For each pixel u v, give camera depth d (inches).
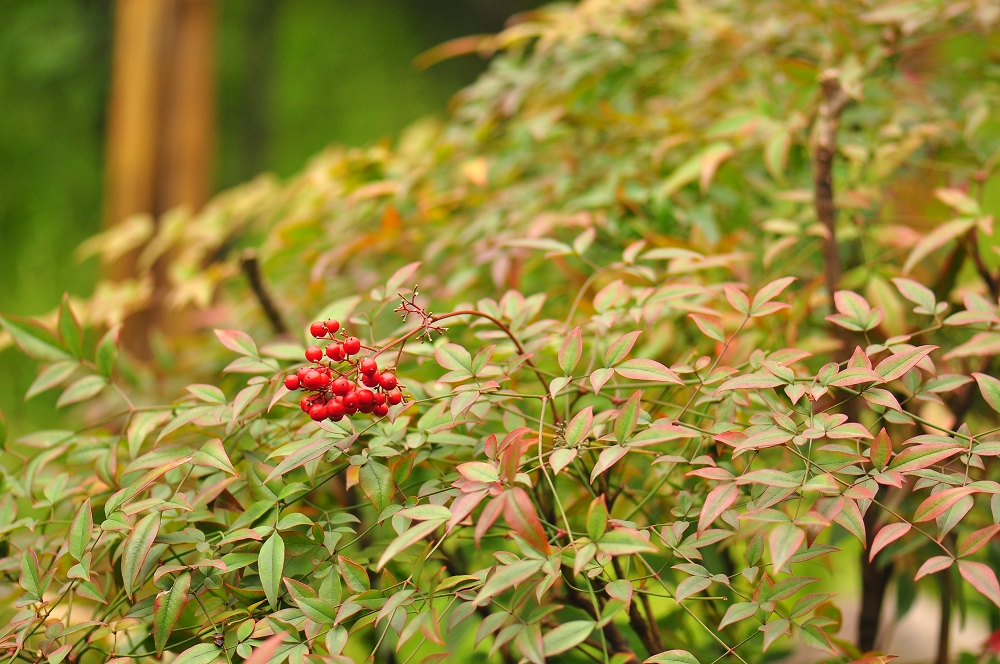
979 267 50.8
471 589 45.1
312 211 64.0
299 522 45.1
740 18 65.7
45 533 49.0
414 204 62.2
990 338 46.7
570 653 49.3
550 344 49.0
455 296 58.0
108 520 44.8
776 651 53.7
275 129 218.8
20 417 141.5
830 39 55.9
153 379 64.6
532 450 46.4
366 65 245.8
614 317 47.7
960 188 55.1
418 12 257.6
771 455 50.9
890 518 49.6
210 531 47.1
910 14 53.2
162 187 98.0
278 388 46.8
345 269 63.1
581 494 49.1
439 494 45.4
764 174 60.5
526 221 57.5
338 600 45.0
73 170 192.7
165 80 97.3
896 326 51.1
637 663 47.3
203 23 98.7
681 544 45.4
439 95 249.6
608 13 61.4
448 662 53.3
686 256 49.3
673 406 48.8
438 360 46.2
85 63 192.5
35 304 178.5
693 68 65.1
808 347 51.2
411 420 48.0
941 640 52.1
